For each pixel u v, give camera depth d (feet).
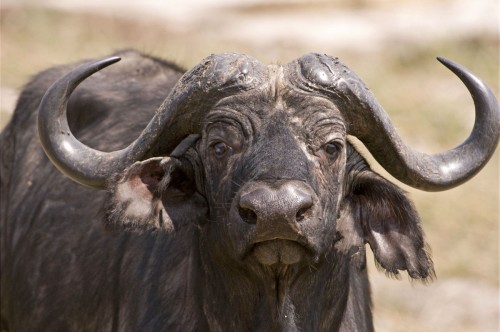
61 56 180.55
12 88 156.87
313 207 56.24
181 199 62.13
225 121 59.21
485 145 63.77
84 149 62.69
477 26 199.00
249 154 57.82
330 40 199.31
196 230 65.10
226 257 61.52
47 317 77.25
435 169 63.26
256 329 63.26
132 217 60.18
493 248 126.72
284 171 56.18
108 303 72.43
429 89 175.42
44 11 201.36
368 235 64.39
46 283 77.71
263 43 197.98
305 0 214.48
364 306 70.85
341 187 61.11
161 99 79.25
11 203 83.76
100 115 80.12
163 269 68.39
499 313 113.50
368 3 214.90
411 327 110.32
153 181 61.00
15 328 81.92
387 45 195.31
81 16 203.00
